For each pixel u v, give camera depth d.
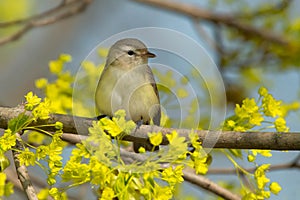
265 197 9.12
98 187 8.89
